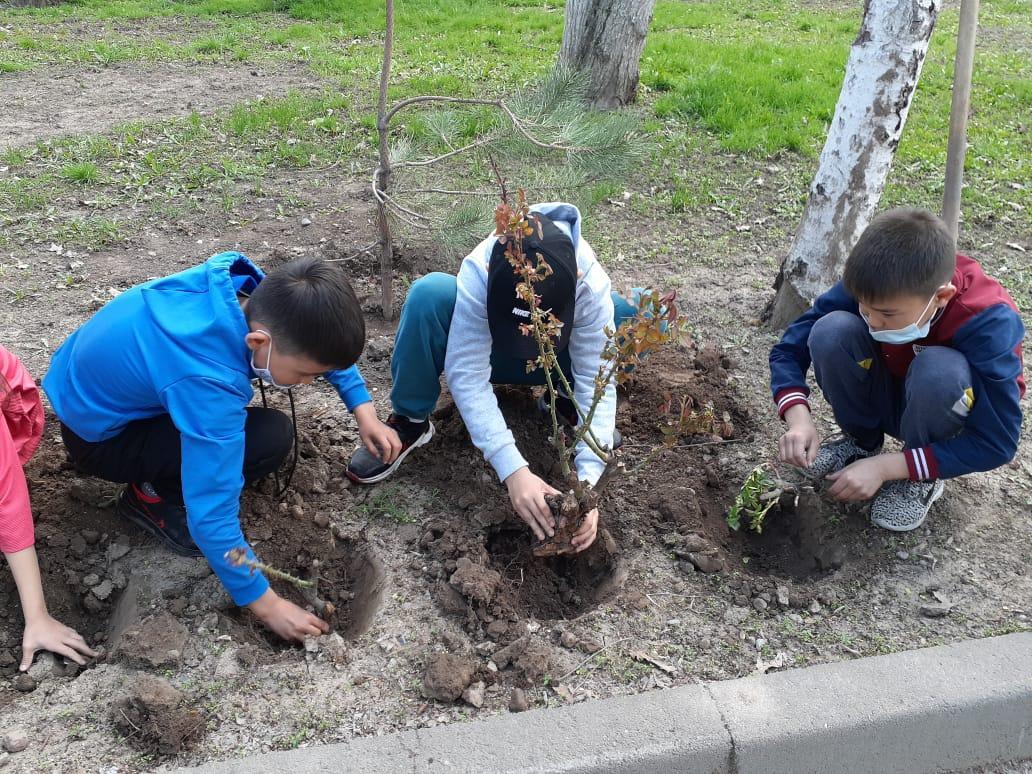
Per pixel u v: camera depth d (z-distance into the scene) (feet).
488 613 8.33
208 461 7.41
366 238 15.71
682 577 8.84
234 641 7.99
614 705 7.29
